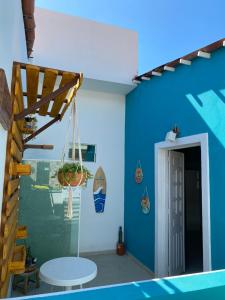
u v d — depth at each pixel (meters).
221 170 3.12
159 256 4.32
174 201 4.58
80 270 2.33
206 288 1.47
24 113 1.84
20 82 1.91
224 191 3.06
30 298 1.29
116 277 4.36
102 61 5.28
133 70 5.48
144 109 5.07
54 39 5.03
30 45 3.54
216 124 3.24
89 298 1.30
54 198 4.26
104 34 5.40
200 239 6.98
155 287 1.46
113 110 5.95
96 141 5.73
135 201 5.27
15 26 1.68
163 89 4.43
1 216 1.61
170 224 4.42
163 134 4.37
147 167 4.86
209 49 3.30
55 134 5.38
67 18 5.18
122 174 5.89
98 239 5.54
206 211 3.28
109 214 5.68
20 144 2.62
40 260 4.08
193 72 3.70
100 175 5.68
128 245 5.49
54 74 1.87
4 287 1.65
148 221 4.73
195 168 7.83
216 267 3.09
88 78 5.12
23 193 4.12
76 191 4.35
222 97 3.16
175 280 1.57
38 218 4.16
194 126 3.63
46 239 4.15
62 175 2.16
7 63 1.47
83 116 5.67
